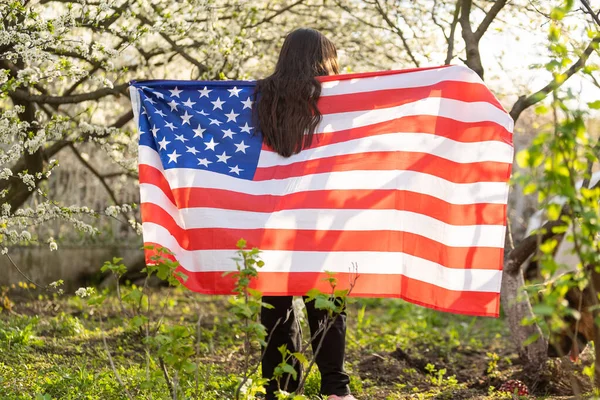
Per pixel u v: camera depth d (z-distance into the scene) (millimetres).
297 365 3709
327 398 3592
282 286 3686
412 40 6996
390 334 7473
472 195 3828
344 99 3910
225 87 4027
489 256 3746
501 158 3840
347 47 7461
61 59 5168
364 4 7152
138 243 10727
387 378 5312
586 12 4371
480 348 6918
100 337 6258
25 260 9844
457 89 3939
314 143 3859
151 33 5477
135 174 8211
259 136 3889
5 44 4926
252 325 2943
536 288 3117
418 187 3801
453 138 3893
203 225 3754
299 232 3738
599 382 3633
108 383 4207
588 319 3998
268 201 3777
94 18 5320
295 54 3861
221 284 3713
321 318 3645
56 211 5301
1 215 5602
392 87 3947
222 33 6312
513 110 5113
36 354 5270
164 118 3973
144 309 8055
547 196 2549
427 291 3734
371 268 3709
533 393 4730
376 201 3771
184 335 3012
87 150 10148
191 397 3736
